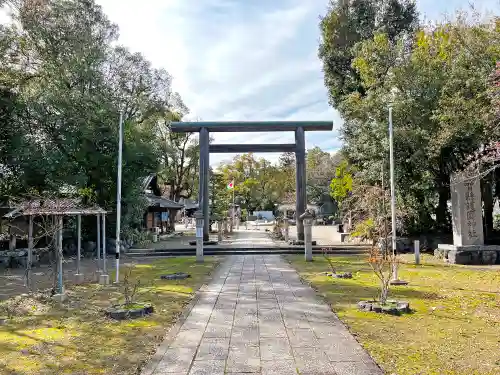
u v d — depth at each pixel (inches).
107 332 225.8
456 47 604.1
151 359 182.1
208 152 750.5
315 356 182.4
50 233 373.1
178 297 316.2
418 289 338.0
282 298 308.5
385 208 513.3
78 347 201.2
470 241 524.7
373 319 244.7
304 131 753.6
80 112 633.6
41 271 489.1
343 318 247.4
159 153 750.5
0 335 223.3
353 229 762.2
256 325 234.2
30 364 179.5
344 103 758.5
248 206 2020.2
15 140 588.7
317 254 631.2
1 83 595.2
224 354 186.5
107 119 660.7
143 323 242.5
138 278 417.4
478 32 557.0
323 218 1542.8
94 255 636.7
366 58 671.8
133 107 836.6
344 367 169.0
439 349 190.9
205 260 574.9
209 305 287.3
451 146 569.3
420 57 603.5
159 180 1429.6
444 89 564.7
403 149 616.7
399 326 229.5
